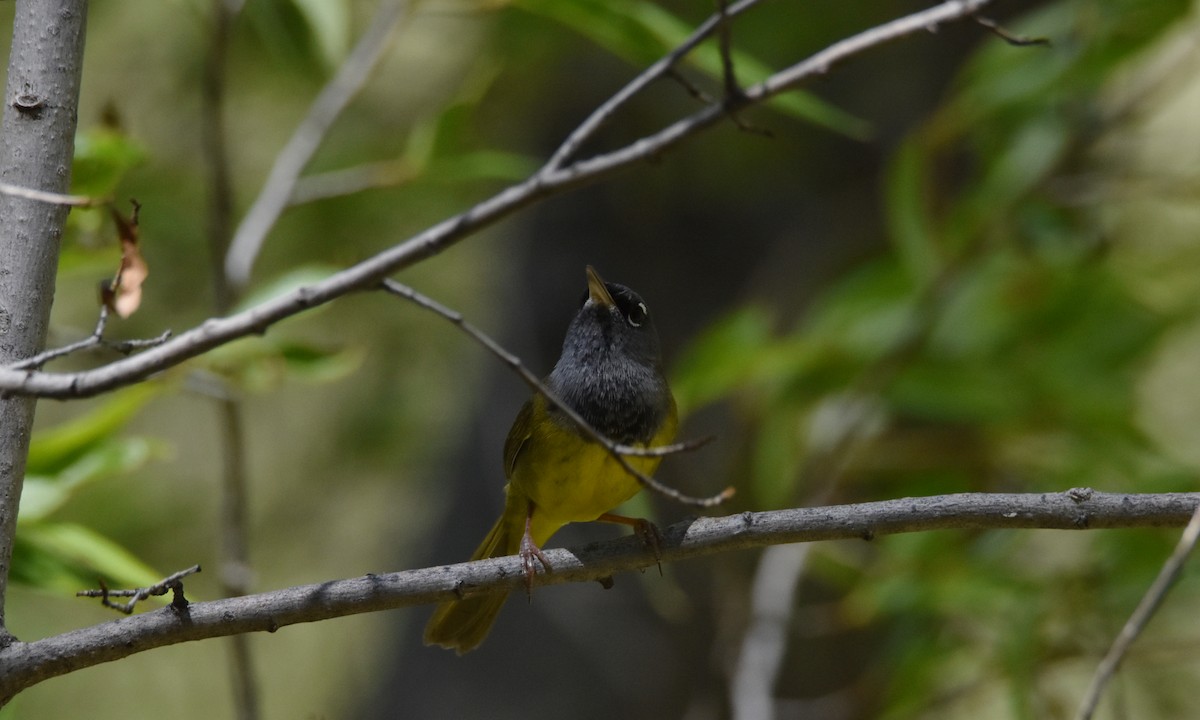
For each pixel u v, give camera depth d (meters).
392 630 14.42
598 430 7.96
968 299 11.52
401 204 14.16
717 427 12.27
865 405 11.20
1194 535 5.12
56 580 7.47
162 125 13.82
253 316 5.18
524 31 13.15
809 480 11.52
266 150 14.72
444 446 14.80
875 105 13.47
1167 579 5.13
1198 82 15.95
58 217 5.41
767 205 13.59
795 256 13.34
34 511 7.66
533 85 14.08
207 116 9.45
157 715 16.16
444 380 15.11
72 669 5.35
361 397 15.23
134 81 13.85
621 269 13.50
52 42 5.43
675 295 13.35
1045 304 11.55
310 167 13.87
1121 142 13.02
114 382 4.67
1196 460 13.01
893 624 11.95
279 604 5.61
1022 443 11.47
